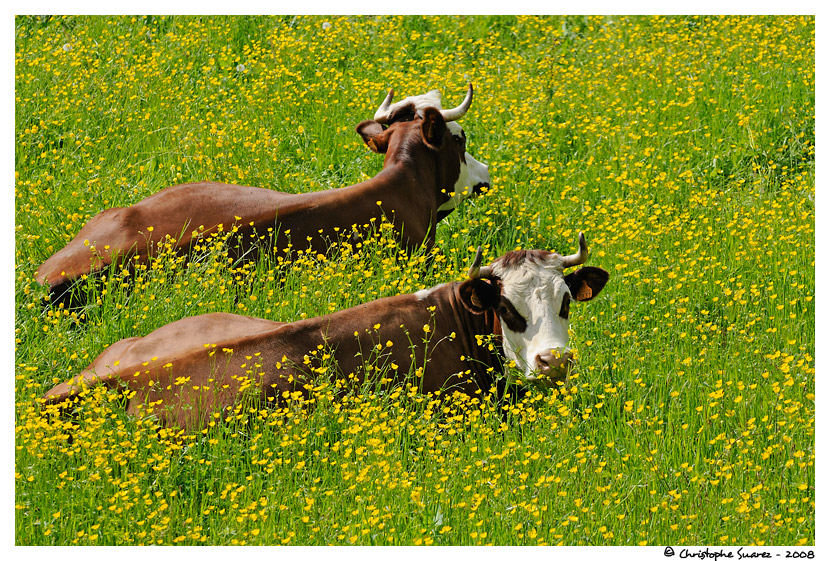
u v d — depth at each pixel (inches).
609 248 951.6
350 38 1469.0
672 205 1037.8
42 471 610.5
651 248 923.4
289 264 866.8
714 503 604.7
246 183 1067.3
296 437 636.1
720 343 795.4
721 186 1095.0
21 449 631.8
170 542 571.8
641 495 619.2
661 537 582.6
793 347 769.6
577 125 1229.7
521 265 712.4
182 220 879.1
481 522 571.8
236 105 1279.5
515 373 722.8
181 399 662.5
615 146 1175.0
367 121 1047.6
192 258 854.5
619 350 778.2
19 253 922.1
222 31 1498.5
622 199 1069.8
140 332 791.7
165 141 1170.0
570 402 690.8
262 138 1162.0
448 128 1019.3
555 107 1282.0
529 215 1047.6
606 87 1311.5
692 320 805.2
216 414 656.4
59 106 1237.7
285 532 581.9
